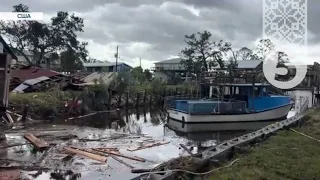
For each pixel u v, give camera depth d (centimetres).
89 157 918
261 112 1816
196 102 1703
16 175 739
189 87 3209
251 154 740
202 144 1205
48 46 3856
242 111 1759
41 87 2117
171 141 1241
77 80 2444
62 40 3894
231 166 641
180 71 4969
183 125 1692
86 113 1975
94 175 761
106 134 1324
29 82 2134
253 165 642
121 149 1049
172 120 1838
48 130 1334
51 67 4244
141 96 2730
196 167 612
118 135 1309
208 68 4131
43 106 1712
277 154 741
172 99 2053
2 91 1209
